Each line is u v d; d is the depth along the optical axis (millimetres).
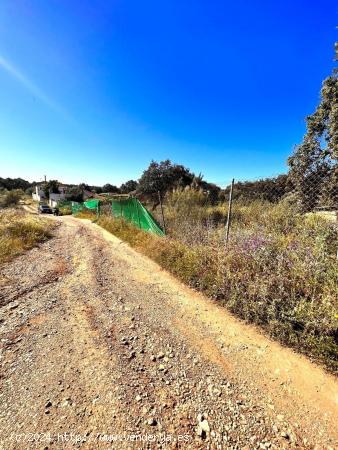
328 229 4445
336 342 2408
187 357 2516
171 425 1771
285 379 2184
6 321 3332
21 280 4926
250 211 7203
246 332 2904
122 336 2918
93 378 2244
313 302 2719
